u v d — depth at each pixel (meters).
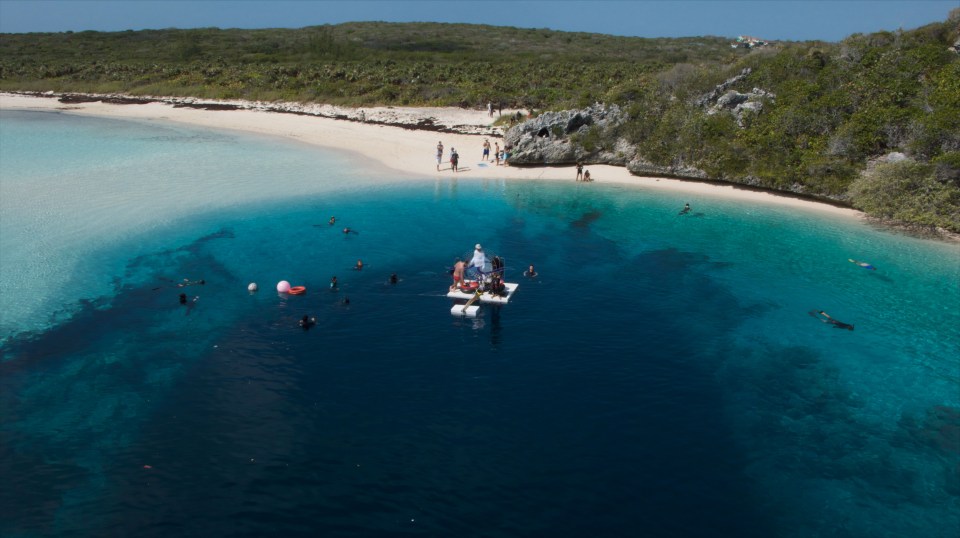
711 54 119.62
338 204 35.94
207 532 12.22
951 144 35.62
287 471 13.92
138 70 90.88
